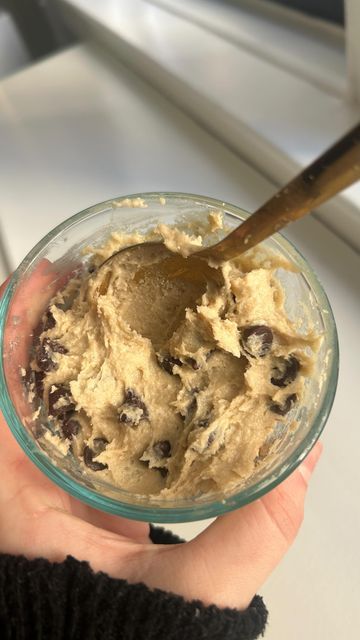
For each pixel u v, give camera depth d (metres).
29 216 0.25
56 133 0.27
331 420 0.20
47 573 0.14
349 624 0.17
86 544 0.15
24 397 0.16
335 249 0.22
